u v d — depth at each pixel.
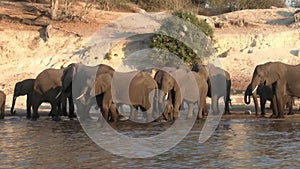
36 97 29.91
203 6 74.25
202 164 15.31
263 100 30.03
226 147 18.27
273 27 54.25
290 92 28.72
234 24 55.28
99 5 60.69
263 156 16.44
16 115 32.00
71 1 56.25
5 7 58.16
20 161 15.74
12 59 45.16
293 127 24.05
